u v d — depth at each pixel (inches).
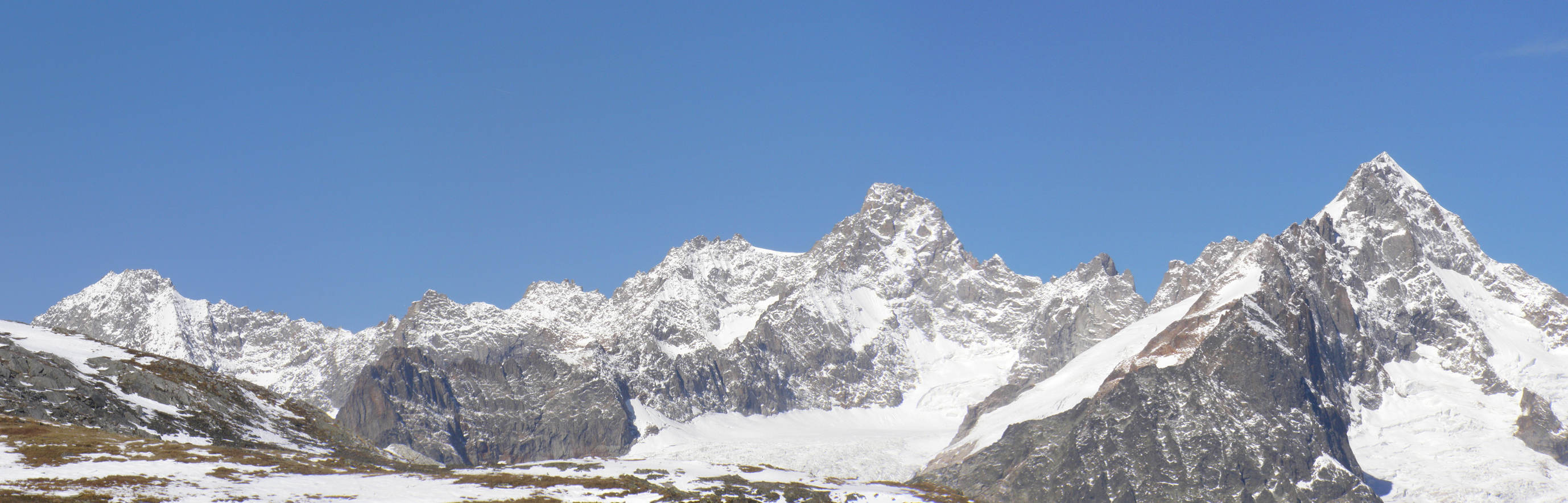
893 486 5880.9
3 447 5167.3
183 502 4478.3
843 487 5708.7
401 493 4909.0
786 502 5221.5
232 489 4736.7
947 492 5782.5
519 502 4832.7
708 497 5059.1
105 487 4584.2
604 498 4985.2
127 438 5620.1
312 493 4788.4
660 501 4963.1
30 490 4456.2
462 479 5241.1
